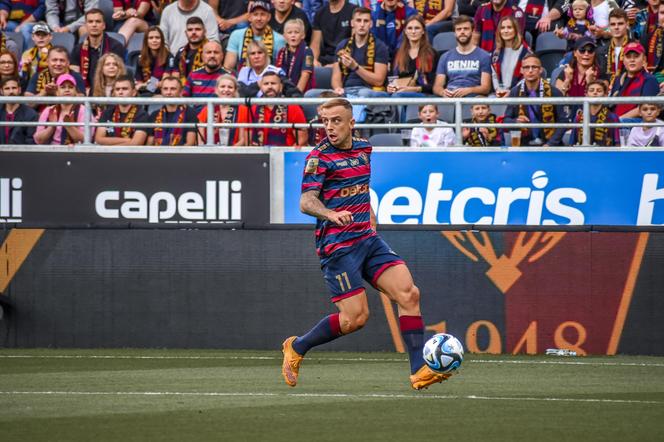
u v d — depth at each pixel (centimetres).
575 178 3139
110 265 3198
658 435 1700
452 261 3111
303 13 4241
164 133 3456
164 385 2325
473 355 3031
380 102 3150
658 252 3047
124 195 3225
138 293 3195
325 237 2067
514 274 3088
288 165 3206
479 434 1702
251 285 3169
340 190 2048
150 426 1767
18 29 4497
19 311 3209
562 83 3794
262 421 1820
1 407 1980
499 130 3353
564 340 3073
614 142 3334
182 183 3216
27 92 3919
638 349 3048
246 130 3378
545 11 4259
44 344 3200
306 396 2144
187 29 3906
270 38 4000
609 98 3112
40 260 3209
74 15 4612
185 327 3184
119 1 4509
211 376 2494
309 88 3866
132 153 3225
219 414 1897
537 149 3147
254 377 2473
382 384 2348
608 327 3061
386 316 3127
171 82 3491
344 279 2061
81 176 3231
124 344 3195
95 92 3706
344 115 2022
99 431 1717
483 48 4062
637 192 3125
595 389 2286
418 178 3173
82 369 2645
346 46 3912
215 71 3706
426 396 2152
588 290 3069
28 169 3241
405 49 3891
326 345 3142
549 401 2086
